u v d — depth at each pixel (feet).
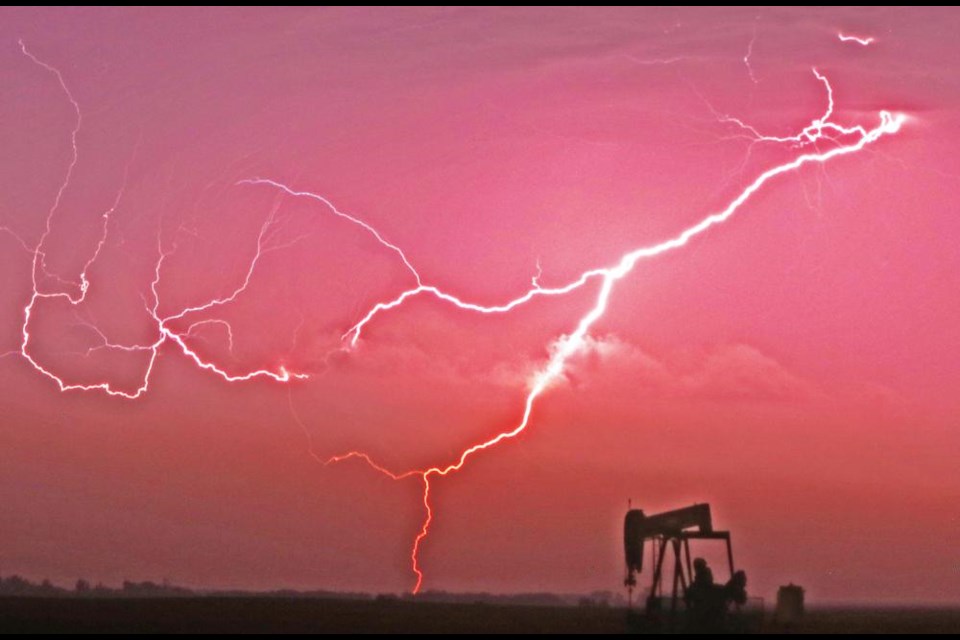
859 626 340.59
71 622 295.69
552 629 299.79
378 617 342.03
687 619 293.64
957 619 460.14
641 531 304.09
